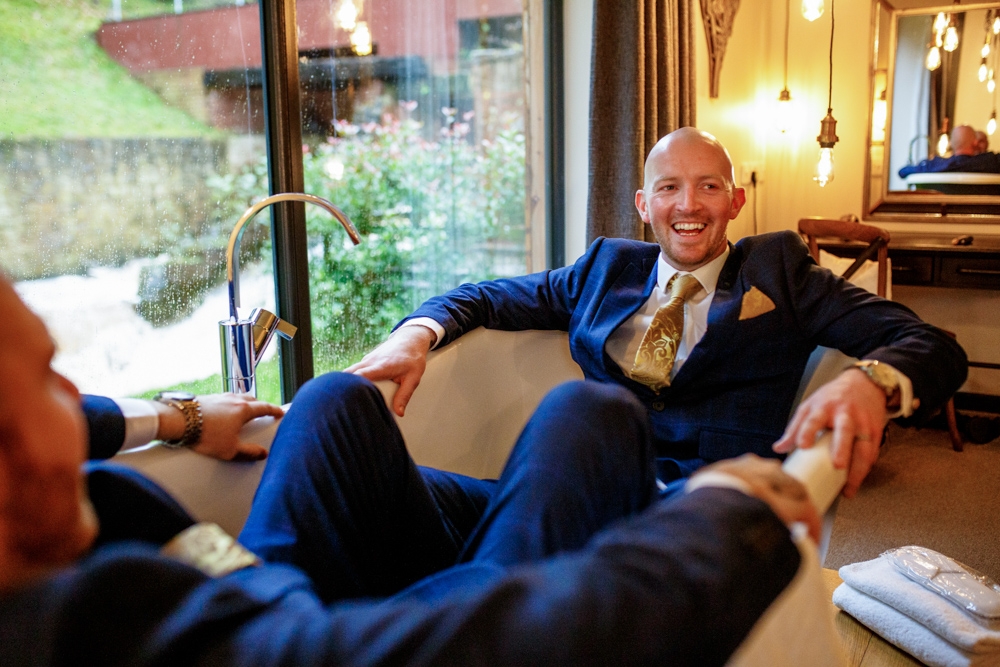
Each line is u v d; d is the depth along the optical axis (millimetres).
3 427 523
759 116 4297
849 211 4160
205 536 755
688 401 1730
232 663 521
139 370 1925
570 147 3248
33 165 1679
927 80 3869
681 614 544
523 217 3195
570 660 513
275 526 983
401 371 1720
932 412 1316
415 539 1189
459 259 2928
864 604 1554
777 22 4199
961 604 1427
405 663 516
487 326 2057
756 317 1658
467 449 2010
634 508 1000
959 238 3648
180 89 1964
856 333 1559
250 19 2119
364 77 2475
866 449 1078
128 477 841
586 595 534
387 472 1141
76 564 576
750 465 739
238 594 560
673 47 3055
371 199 2541
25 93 1653
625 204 2861
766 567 605
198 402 1280
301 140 2266
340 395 1110
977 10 3727
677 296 1760
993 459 3268
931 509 2801
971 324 3842
